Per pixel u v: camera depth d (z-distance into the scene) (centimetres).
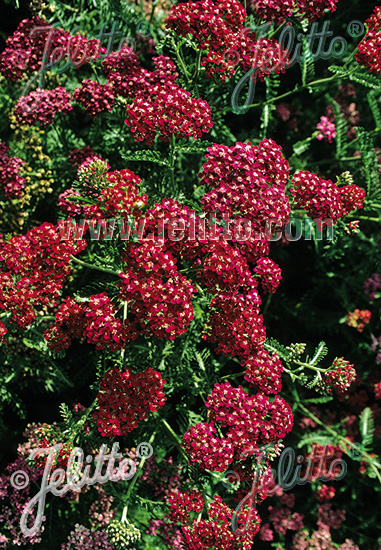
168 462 85
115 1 86
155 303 71
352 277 95
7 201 88
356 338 96
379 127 88
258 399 74
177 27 76
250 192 73
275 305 96
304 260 96
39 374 88
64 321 75
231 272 72
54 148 90
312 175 76
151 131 75
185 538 75
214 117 85
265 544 95
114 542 77
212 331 76
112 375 73
